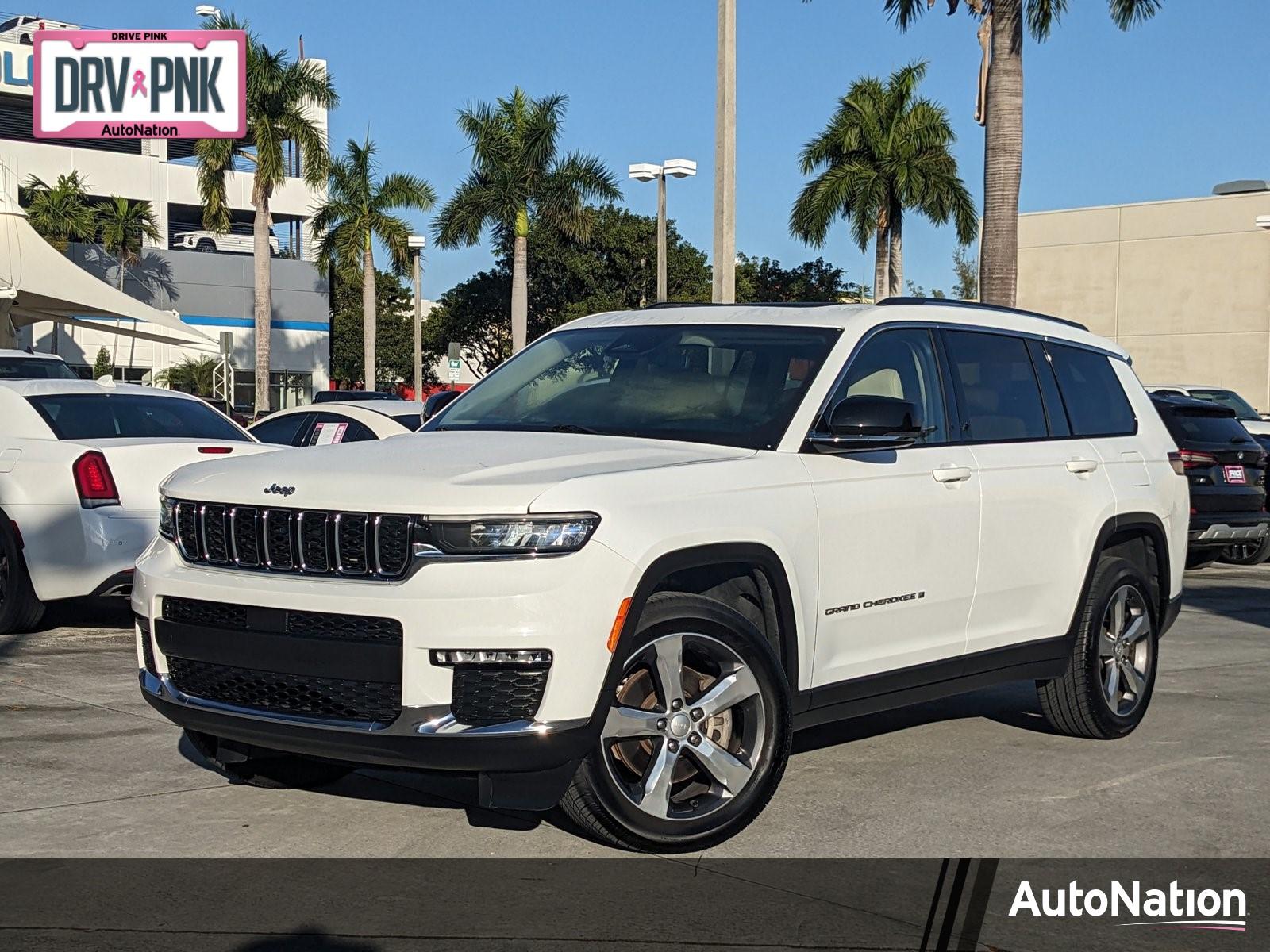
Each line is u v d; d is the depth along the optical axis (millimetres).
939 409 5688
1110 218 42844
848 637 5098
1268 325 39969
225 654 4422
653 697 4492
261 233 43938
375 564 4227
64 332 55219
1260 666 8461
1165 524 6742
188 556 4668
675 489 4500
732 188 15086
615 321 6008
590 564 4176
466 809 5055
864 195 39719
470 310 65688
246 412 59094
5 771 5484
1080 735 6359
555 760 4156
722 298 15125
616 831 4398
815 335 5406
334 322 76500
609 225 63844
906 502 5289
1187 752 6152
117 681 7297
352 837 4715
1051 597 6039
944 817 5070
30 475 8445
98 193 64062
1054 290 44156
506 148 41469
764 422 5062
